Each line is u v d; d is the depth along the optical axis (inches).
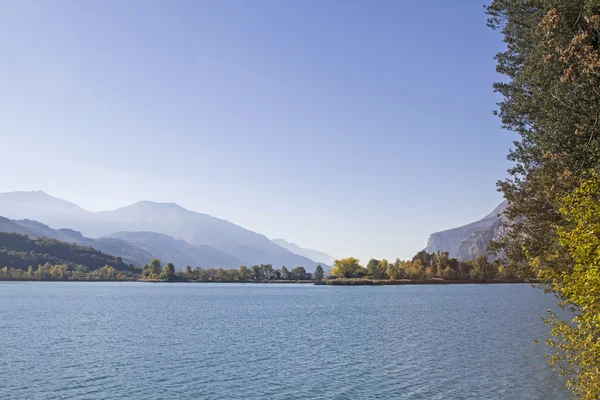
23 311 5123.0
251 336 3068.4
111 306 6072.8
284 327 3631.9
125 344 2694.4
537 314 4372.5
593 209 754.2
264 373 1878.7
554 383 1665.8
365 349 2474.2
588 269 729.6
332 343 2714.1
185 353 2361.0
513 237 1341.0
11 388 1637.6
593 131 963.3
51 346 2605.8
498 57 1469.0
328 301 7327.8
